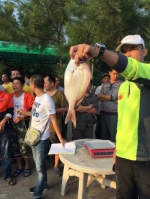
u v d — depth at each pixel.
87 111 4.19
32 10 4.89
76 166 2.73
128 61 1.46
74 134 4.34
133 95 1.87
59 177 4.01
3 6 4.94
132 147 1.87
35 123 3.18
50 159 4.78
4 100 3.76
